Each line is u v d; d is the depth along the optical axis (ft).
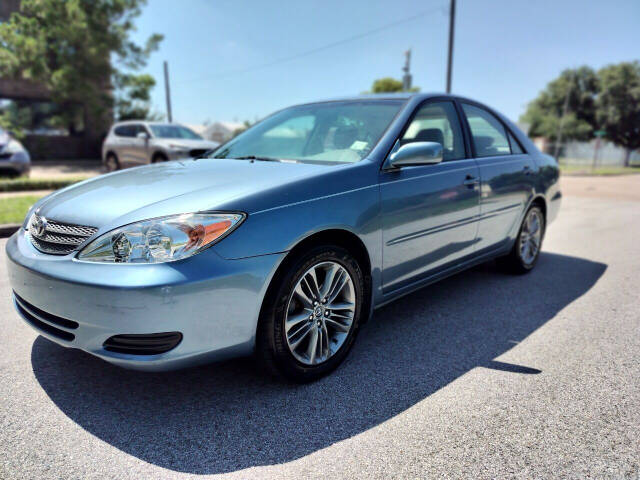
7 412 6.91
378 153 9.20
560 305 11.99
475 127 12.35
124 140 39.73
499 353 9.21
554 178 15.34
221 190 7.42
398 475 5.76
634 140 142.92
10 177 30.68
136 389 7.66
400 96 11.16
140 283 6.17
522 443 6.40
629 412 7.16
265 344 7.29
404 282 9.75
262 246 6.97
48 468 5.78
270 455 6.13
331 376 8.25
